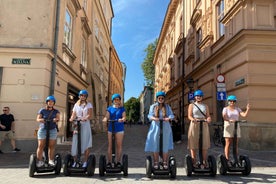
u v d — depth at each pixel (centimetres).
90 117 644
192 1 2242
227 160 636
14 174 631
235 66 1243
